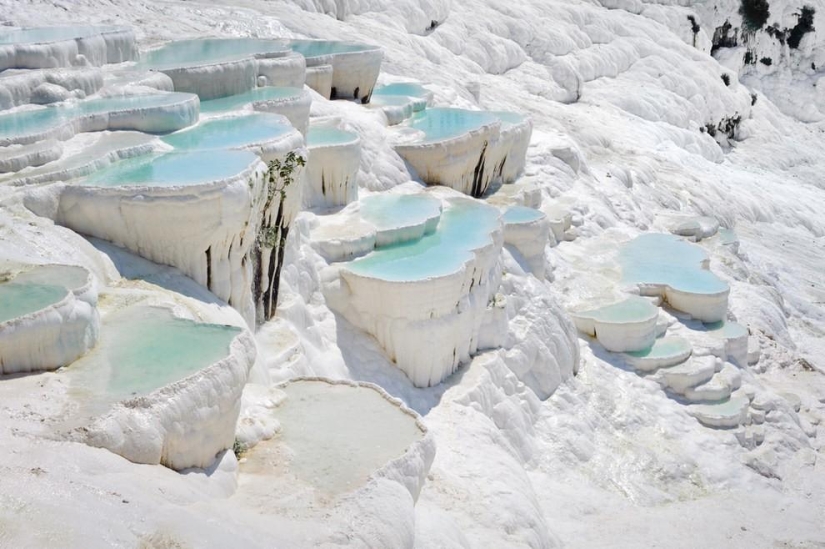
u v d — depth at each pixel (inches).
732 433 497.7
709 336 563.8
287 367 354.6
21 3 557.3
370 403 304.8
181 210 320.5
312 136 497.0
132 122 398.6
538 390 488.1
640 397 508.1
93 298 267.0
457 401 422.0
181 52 550.3
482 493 350.3
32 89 405.4
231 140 390.3
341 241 436.8
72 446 208.5
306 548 213.6
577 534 390.9
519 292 504.1
